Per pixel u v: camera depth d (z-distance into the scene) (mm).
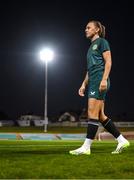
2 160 5047
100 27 6406
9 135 26984
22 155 5734
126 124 54125
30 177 3832
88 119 6246
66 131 41312
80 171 4176
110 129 6371
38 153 6164
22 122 70250
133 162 4902
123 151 6605
